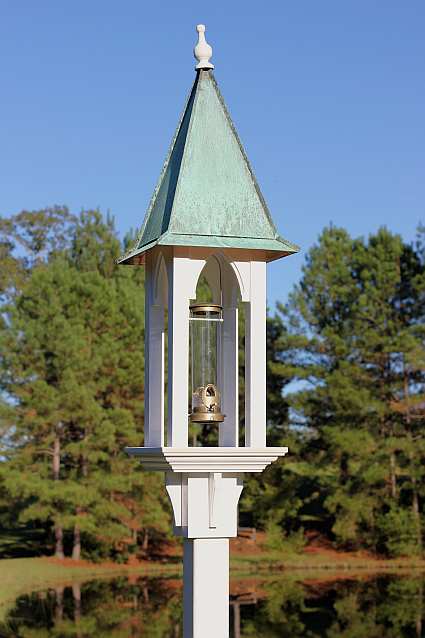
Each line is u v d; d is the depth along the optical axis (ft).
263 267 25.59
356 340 148.56
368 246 154.10
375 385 149.89
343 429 148.56
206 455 24.57
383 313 148.46
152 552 147.13
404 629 92.53
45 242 203.51
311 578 131.95
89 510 134.31
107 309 139.54
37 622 95.20
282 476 150.41
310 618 99.30
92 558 138.72
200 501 25.12
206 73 26.50
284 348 154.51
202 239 24.85
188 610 25.50
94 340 139.54
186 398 24.85
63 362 133.80
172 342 24.95
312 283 154.51
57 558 140.46
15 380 134.82
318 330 153.89
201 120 25.95
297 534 148.56
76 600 109.81
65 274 140.46
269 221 25.53
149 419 27.37
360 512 146.10
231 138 25.91
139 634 88.12
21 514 131.75
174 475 25.40
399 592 118.11
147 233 26.91
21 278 195.52
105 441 132.36
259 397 25.45
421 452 146.41
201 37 26.78
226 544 25.22
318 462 149.79
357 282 153.07
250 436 25.40
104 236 193.16
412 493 151.33
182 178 25.34
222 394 27.58
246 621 97.35
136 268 160.76
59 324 133.28
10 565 134.82
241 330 118.32
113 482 132.46
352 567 142.10
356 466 146.51
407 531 144.15
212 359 26.99
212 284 28.25
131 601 109.29
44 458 138.21
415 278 148.25
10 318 135.33
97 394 139.95
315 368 149.59
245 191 25.54
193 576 25.12
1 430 133.28
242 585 125.18
